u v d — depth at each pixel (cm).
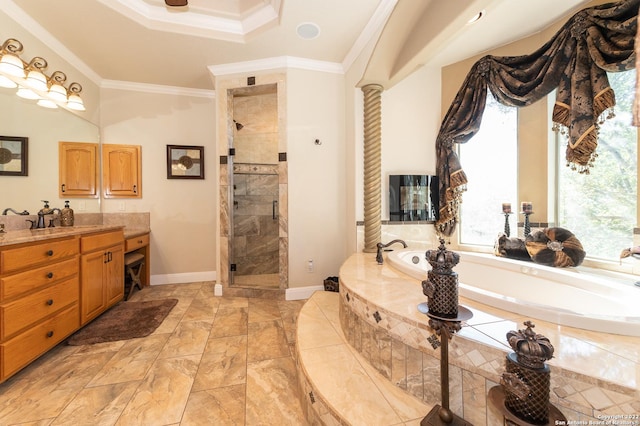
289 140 274
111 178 311
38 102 225
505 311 113
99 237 218
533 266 188
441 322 81
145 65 279
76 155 271
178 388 141
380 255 211
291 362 166
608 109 172
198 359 168
